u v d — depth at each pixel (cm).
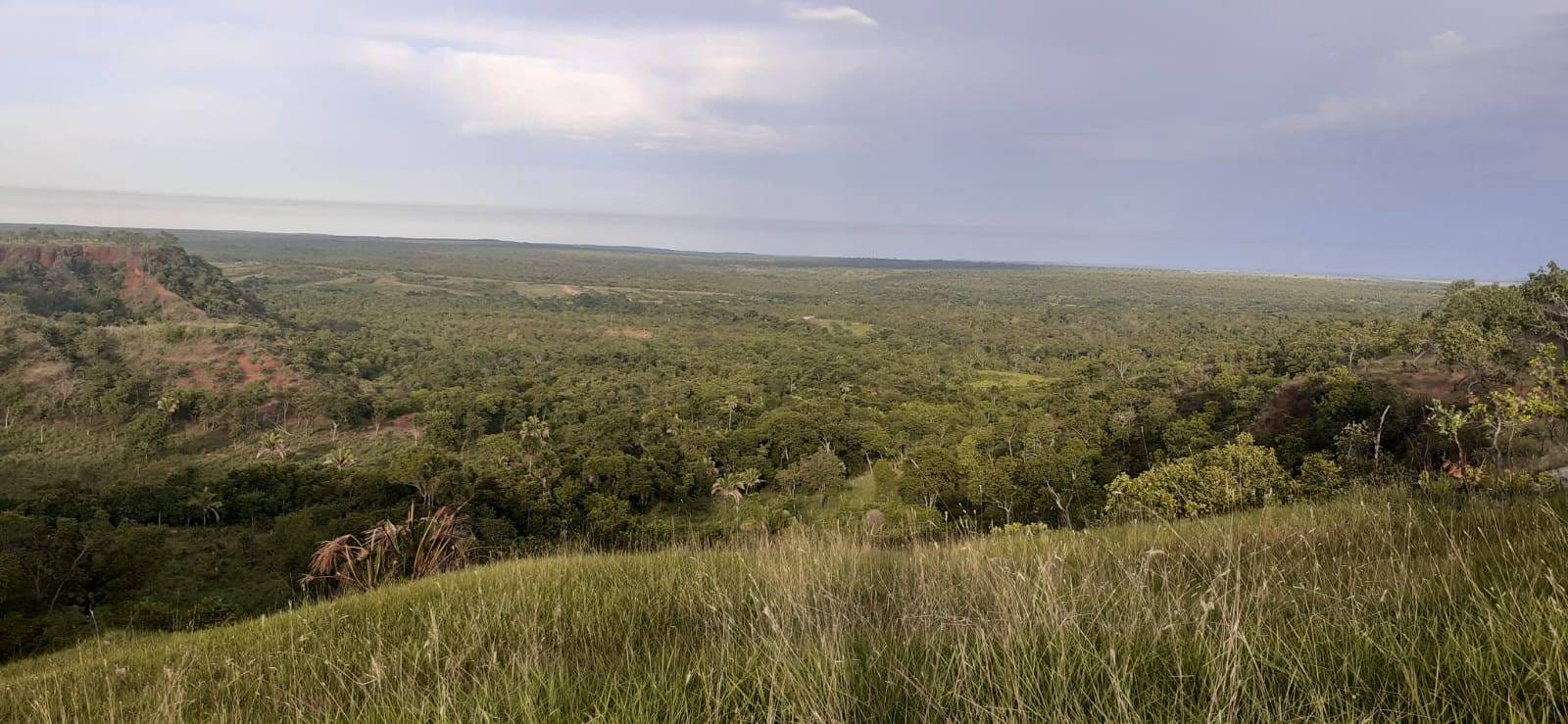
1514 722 152
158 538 2895
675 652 260
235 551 3055
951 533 588
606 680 231
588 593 415
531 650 273
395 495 3491
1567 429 862
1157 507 1427
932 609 286
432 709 229
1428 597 241
